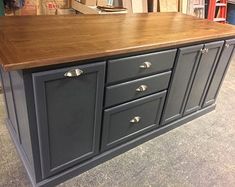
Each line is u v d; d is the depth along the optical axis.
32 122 1.11
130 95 1.46
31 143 1.17
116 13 2.12
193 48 1.63
